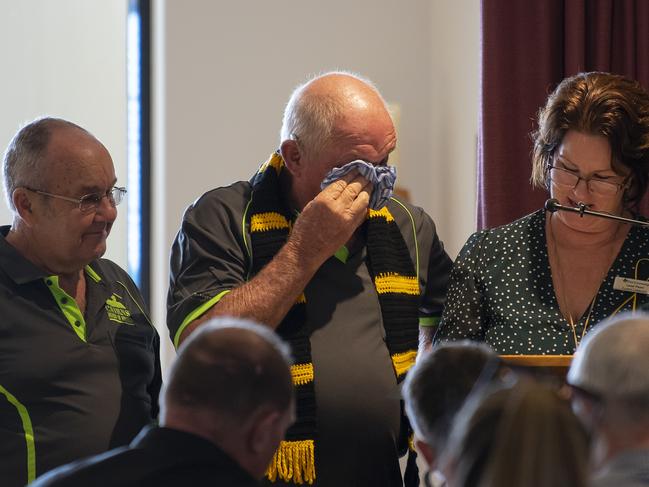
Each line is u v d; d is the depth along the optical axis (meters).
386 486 5.48
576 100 5.45
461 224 9.67
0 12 10.11
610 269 5.59
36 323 5.36
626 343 3.36
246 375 3.60
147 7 10.64
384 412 5.45
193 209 5.74
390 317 5.59
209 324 3.85
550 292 5.63
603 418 3.31
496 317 5.64
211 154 10.05
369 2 10.37
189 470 3.54
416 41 10.46
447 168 10.01
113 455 3.62
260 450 3.63
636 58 7.97
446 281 6.06
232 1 10.12
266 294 5.21
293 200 5.69
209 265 5.50
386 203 5.94
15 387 5.24
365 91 5.50
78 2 10.34
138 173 10.62
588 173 5.39
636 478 3.16
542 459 2.62
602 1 8.00
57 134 5.49
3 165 5.62
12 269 5.39
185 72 10.03
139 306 5.95
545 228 5.75
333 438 5.38
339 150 5.36
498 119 8.12
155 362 5.96
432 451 3.77
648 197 7.54
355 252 5.69
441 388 3.74
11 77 10.11
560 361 4.56
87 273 5.76
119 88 10.46
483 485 2.72
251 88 10.12
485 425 2.86
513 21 8.13
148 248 10.60
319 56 10.26
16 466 5.19
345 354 5.45
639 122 5.37
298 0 10.23
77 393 5.37
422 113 10.47
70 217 5.41
